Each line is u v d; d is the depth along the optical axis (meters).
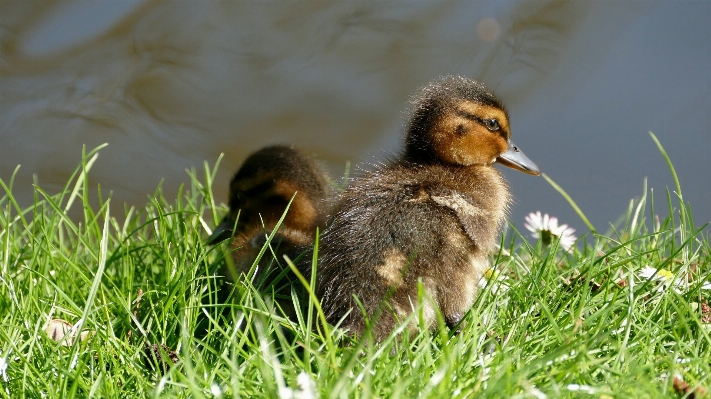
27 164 20.30
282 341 7.41
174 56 22.72
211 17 23.16
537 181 19.38
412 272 8.40
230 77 22.58
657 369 7.41
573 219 18.30
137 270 10.87
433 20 23.44
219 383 7.39
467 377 6.98
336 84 22.59
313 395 6.39
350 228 8.62
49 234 10.51
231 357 7.70
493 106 10.05
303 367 7.04
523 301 8.85
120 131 21.42
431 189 8.84
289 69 22.83
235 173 11.30
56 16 22.55
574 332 7.55
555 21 23.00
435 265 8.47
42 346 8.11
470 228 8.68
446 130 9.74
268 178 10.92
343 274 8.45
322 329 8.41
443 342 7.01
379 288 8.35
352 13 23.52
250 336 8.38
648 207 18.33
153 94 22.17
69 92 21.89
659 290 8.91
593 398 6.65
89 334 8.21
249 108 22.16
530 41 22.86
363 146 21.91
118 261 11.01
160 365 8.09
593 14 23.19
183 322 7.72
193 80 22.48
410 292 8.38
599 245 11.09
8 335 8.12
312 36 23.36
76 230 10.23
